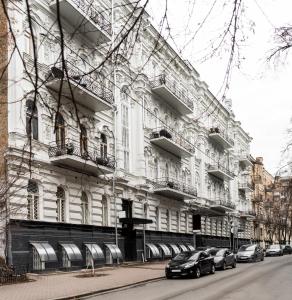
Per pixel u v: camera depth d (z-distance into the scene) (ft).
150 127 130.31
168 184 132.26
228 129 213.87
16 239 74.18
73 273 81.92
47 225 81.97
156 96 134.72
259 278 75.87
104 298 54.65
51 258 79.36
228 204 189.06
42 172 81.20
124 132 117.29
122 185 111.55
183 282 73.31
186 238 149.59
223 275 85.40
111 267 96.78
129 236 113.50
